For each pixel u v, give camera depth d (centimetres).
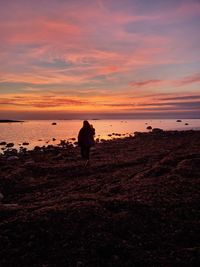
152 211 1168
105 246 898
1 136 6744
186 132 5672
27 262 825
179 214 1160
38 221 1030
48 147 4206
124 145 3916
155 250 896
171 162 2205
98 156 2959
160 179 1720
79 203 1212
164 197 1355
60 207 1162
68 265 810
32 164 2484
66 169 2311
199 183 1596
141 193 1438
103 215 1088
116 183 1759
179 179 1686
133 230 1011
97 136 6244
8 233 973
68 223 1017
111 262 830
